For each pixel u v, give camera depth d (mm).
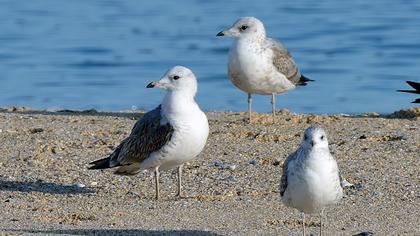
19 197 13477
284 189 11195
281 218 12445
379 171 14656
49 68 33125
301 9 43094
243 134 16953
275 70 18078
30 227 11812
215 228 11906
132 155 13586
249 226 12039
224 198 13430
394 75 31203
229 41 37219
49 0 46875
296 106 26469
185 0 46562
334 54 34562
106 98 28547
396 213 12703
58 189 13953
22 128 17469
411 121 18391
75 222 12156
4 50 36000
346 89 29109
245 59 17859
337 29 38500
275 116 18875
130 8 44750
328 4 44344
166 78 13352
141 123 13602
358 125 17891
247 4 45031
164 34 38844
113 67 33375
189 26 40281
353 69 32188
